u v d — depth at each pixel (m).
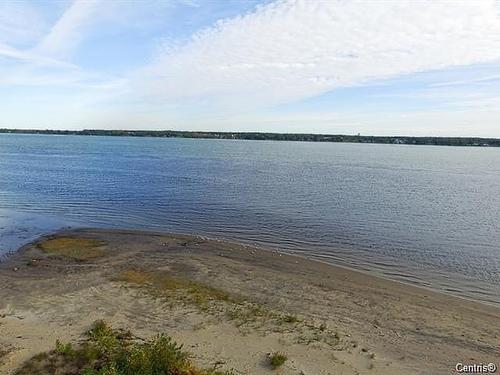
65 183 44.78
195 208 31.28
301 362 10.01
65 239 21.94
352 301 14.17
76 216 28.39
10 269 16.92
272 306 13.48
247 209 31.09
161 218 27.89
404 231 25.55
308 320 12.48
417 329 12.21
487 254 20.98
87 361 9.56
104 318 12.23
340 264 18.72
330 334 11.56
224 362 9.89
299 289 15.12
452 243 22.98
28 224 25.72
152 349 9.63
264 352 10.42
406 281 16.78
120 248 20.28
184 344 10.71
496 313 13.73
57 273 16.38
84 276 15.98
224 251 20.05
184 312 12.68
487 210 33.34
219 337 11.15
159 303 13.34
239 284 15.41
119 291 14.35
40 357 9.73
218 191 39.84
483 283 16.83
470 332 12.15
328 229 25.41
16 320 12.08
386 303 14.12
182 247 20.64
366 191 42.56
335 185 46.75
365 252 20.83
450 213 31.88
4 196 36.03
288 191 40.72
